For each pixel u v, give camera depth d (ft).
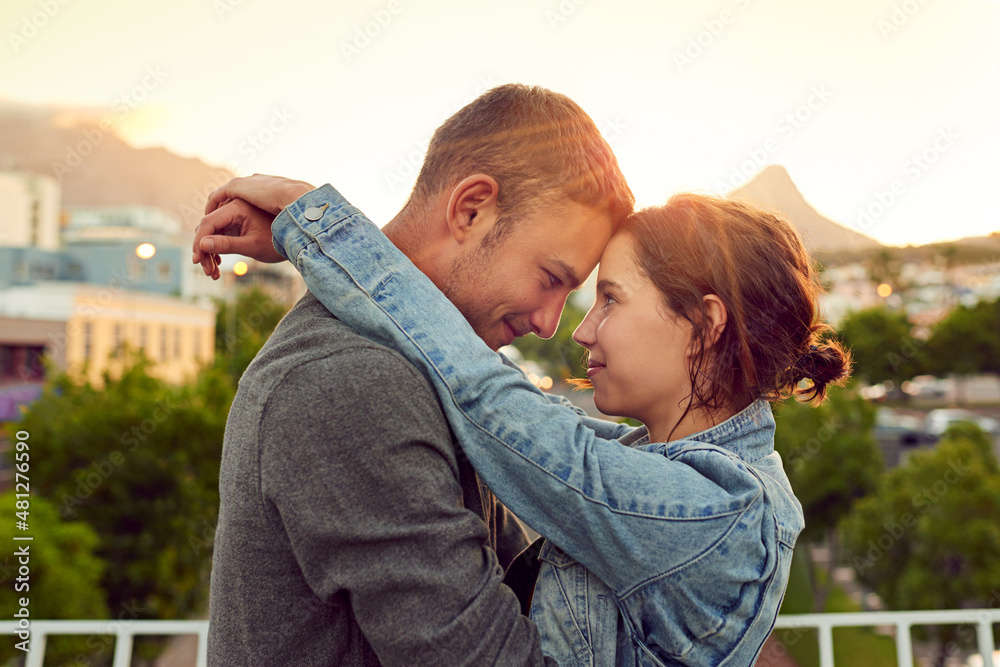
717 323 2.28
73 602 36.86
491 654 1.90
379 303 2.14
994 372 74.69
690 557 1.97
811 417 59.57
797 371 2.48
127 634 5.87
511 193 2.38
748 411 2.38
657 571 1.99
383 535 1.85
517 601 2.07
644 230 2.40
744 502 2.01
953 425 58.03
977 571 48.55
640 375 2.36
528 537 3.01
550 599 2.20
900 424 93.09
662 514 1.96
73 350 59.67
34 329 60.90
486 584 1.95
